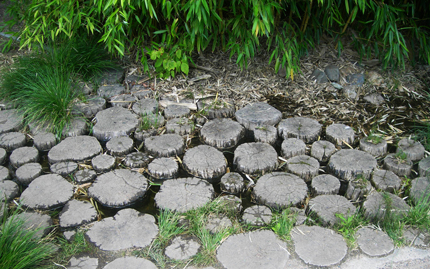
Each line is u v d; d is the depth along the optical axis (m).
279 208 2.62
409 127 3.50
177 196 2.70
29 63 3.88
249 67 4.24
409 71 4.25
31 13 3.94
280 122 3.50
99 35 4.30
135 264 2.20
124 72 4.27
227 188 2.81
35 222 2.46
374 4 3.80
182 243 2.34
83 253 2.28
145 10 3.61
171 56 3.87
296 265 2.20
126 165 3.07
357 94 3.96
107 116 3.57
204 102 3.82
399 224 2.41
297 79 4.12
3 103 3.70
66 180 2.85
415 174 2.94
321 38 4.52
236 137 3.33
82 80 4.05
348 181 2.92
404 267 2.19
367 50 4.22
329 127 3.43
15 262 2.08
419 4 4.39
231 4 3.84
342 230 2.39
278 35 3.84
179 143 3.24
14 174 2.99
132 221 2.49
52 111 3.43
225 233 2.39
